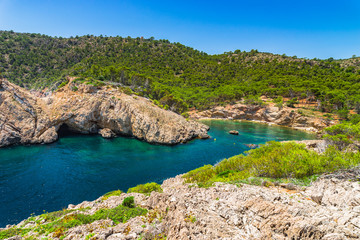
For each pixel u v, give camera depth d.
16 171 46.22
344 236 8.20
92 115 82.38
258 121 127.06
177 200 16.48
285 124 113.81
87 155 58.50
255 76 180.88
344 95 112.38
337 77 151.12
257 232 10.77
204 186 20.62
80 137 79.75
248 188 17.70
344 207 11.78
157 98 125.50
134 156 58.66
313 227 9.07
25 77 176.62
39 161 52.84
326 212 11.17
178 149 66.31
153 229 14.29
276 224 10.47
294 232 9.46
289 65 198.50
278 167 23.17
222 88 165.75
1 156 55.75
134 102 83.25
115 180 43.09
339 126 54.91
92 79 94.81
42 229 16.47
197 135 83.31
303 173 20.97
